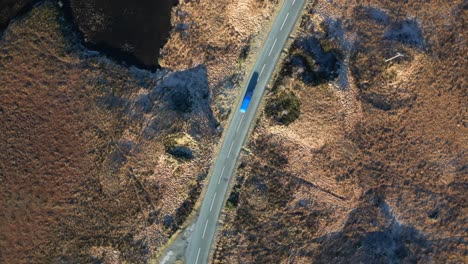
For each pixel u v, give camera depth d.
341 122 42.03
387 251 42.50
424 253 42.69
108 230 42.03
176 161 42.06
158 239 42.44
